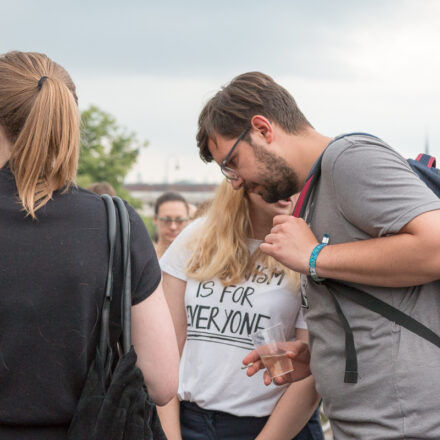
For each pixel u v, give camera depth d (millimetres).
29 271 1582
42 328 1580
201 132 2361
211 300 2648
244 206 2689
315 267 1937
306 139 2189
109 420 1625
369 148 1897
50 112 1646
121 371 1657
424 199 1799
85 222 1662
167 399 1822
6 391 1575
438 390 1809
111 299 1668
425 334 1846
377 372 1870
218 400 2584
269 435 2512
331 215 1969
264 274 2639
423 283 1831
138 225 1752
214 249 2697
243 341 2588
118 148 49031
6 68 1702
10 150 1690
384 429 1853
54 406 1592
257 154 2191
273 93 2211
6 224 1603
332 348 1980
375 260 1822
